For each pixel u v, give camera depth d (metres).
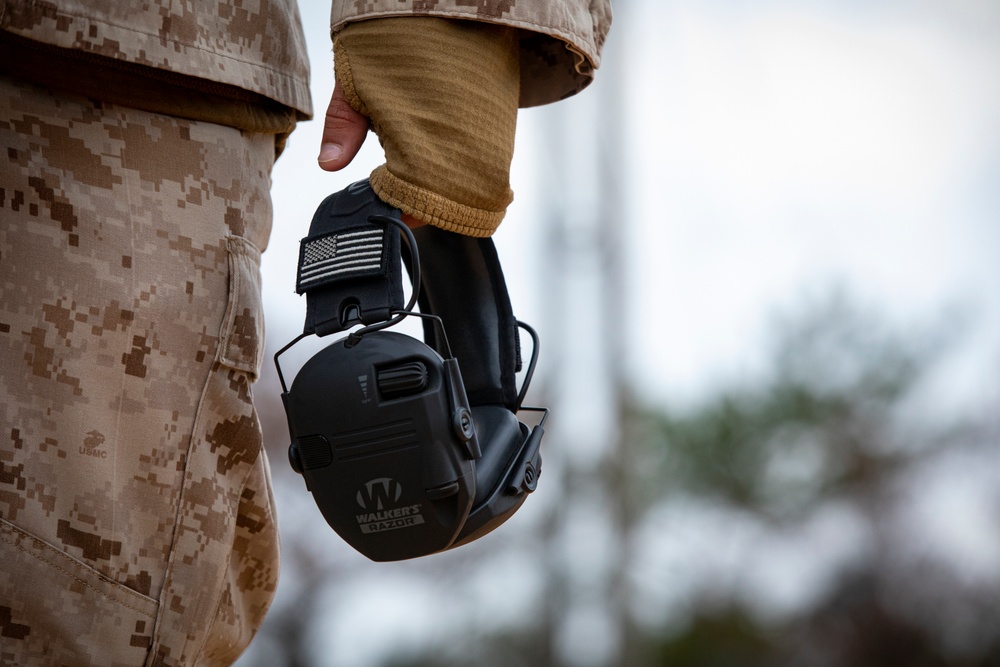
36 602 1.11
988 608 15.97
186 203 1.24
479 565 13.17
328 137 1.28
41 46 1.16
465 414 1.18
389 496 1.18
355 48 1.24
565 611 7.85
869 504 16.41
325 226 1.24
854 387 16.48
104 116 1.20
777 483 16.11
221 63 1.27
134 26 1.20
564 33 1.23
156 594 1.19
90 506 1.15
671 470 16.03
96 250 1.17
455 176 1.21
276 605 13.67
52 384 1.14
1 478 1.11
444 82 1.21
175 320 1.22
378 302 1.21
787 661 15.92
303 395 1.20
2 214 1.14
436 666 13.17
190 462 1.22
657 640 15.38
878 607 16.03
